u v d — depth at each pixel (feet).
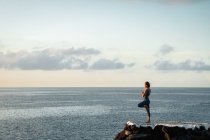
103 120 326.03
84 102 625.41
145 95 89.35
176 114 373.40
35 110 464.24
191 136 78.59
